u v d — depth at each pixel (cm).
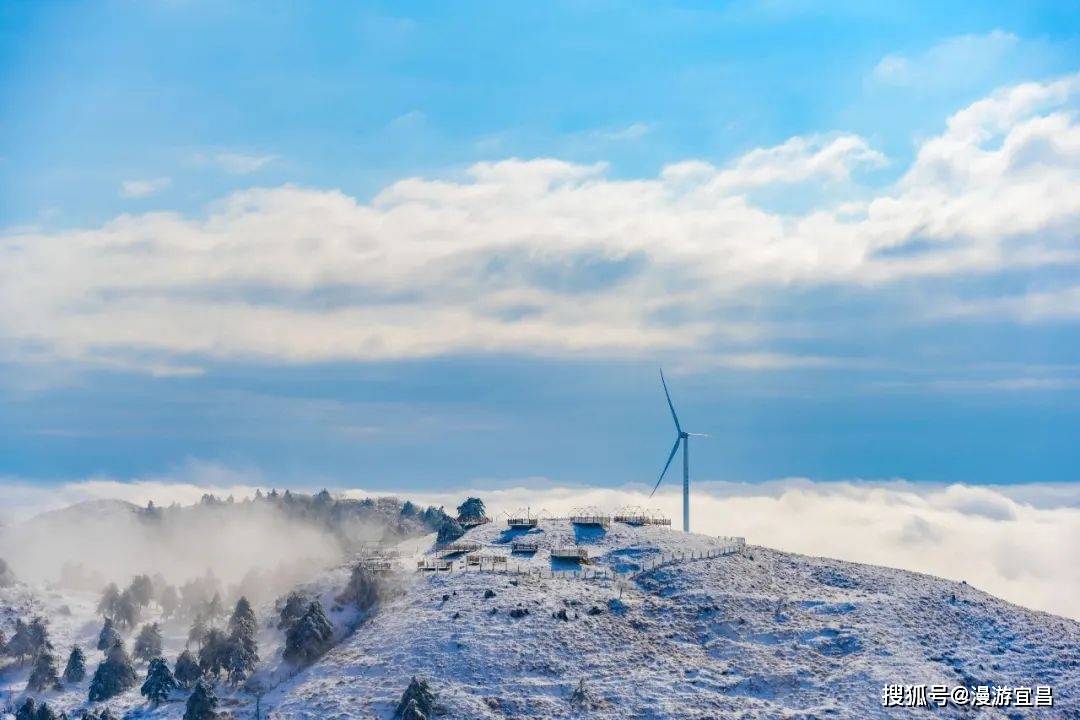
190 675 15612
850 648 15050
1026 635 15562
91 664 16638
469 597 16350
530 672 14600
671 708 13862
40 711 14875
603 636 15375
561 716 13775
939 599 16488
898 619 15762
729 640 15375
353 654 15388
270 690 15162
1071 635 15662
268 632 16738
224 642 15738
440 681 14400
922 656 14888
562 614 15725
